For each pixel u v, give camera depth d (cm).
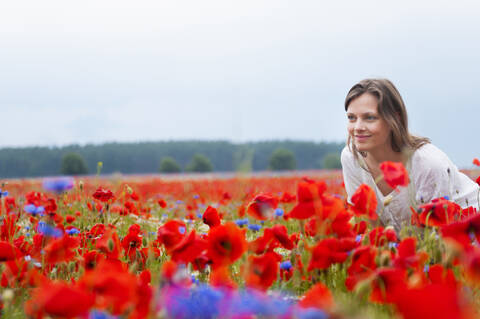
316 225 182
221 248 162
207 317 112
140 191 925
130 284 118
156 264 236
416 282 139
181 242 162
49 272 218
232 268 222
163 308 117
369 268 165
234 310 110
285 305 112
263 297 118
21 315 176
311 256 172
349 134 319
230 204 698
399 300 84
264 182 1116
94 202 391
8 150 6919
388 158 304
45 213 340
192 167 7712
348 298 163
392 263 154
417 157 298
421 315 81
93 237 295
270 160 7550
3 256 193
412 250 160
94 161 8175
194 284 150
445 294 80
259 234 346
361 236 213
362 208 187
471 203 311
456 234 160
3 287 194
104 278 116
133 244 234
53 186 194
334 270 196
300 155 8700
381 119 281
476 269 134
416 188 305
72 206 445
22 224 362
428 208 195
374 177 319
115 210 457
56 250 193
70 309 107
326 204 174
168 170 7906
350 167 333
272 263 164
